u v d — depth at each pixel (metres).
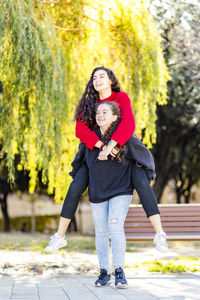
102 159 3.43
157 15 10.33
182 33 11.08
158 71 7.03
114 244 3.55
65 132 6.67
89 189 3.62
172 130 14.06
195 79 11.77
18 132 6.86
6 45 6.10
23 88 6.40
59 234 3.52
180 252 8.21
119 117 3.54
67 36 7.10
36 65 6.27
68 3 6.93
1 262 6.37
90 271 5.28
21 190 18.88
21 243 11.15
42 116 6.42
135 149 3.56
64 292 3.53
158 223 3.41
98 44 6.84
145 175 3.55
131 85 7.03
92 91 3.72
